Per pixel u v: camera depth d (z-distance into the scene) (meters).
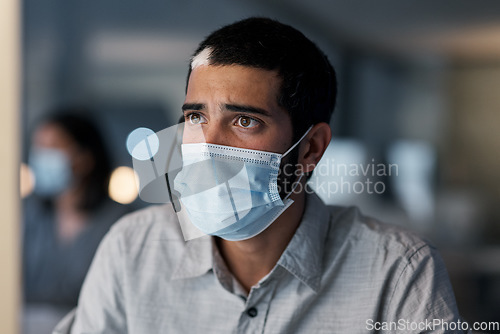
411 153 2.02
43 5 2.38
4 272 1.64
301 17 2.12
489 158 1.94
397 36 2.03
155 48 2.31
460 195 1.97
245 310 1.04
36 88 2.41
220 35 0.95
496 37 1.93
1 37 1.66
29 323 2.11
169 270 1.11
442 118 1.99
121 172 2.32
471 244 1.96
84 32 2.36
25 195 2.28
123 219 1.20
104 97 2.36
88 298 1.16
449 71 1.98
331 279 1.06
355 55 2.07
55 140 2.29
